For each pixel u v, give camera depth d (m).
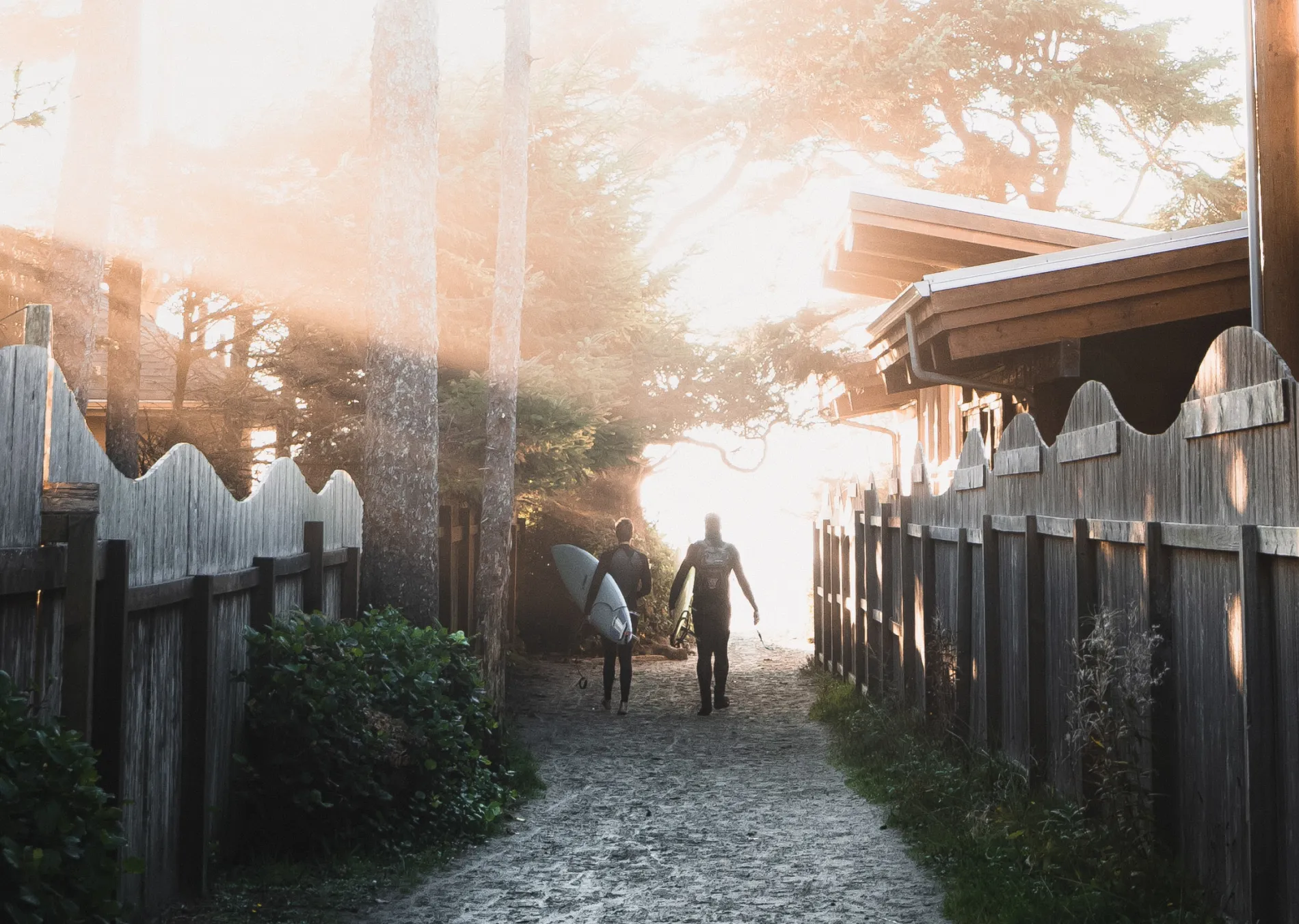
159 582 4.45
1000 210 11.00
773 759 8.38
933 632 8.02
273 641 5.47
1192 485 4.19
